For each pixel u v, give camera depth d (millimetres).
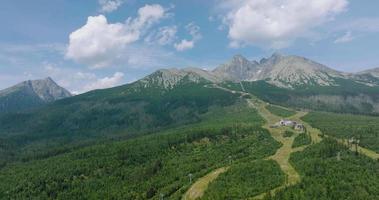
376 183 197250
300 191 192750
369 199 183750
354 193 189375
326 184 198125
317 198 186750
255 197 197625
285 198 187250
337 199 186250
